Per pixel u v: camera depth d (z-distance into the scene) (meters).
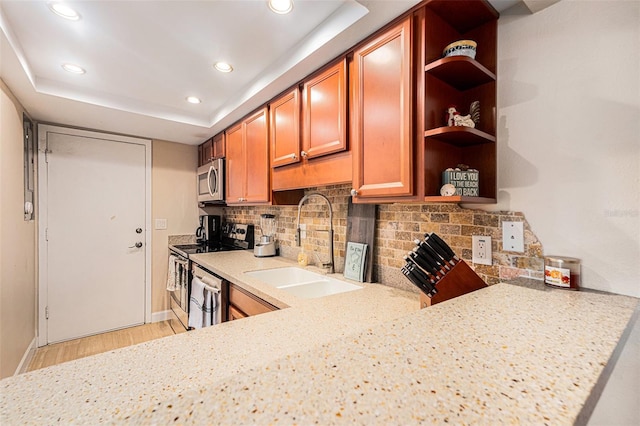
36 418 0.48
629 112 0.92
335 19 1.35
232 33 1.52
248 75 1.97
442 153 1.21
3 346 1.85
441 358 0.50
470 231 1.27
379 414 0.35
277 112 2.00
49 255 2.72
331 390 0.39
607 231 0.96
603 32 0.97
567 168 1.04
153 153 3.29
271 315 1.14
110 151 3.03
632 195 0.91
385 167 1.26
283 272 2.11
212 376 0.68
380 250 1.66
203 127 2.80
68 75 1.97
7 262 1.91
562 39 1.05
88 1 1.28
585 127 1.00
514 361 0.50
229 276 1.89
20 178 2.20
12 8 1.32
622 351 0.60
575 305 0.81
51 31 1.49
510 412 0.36
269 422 0.33
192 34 1.52
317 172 1.68
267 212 2.81
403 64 1.19
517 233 1.14
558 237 1.05
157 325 3.20
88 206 2.92
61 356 2.51
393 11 1.19
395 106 1.22
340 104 1.50
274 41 1.58
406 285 1.51
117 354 0.77
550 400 0.39
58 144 2.75
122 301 3.10
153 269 3.28
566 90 1.04
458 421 0.34
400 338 0.58
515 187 1.15
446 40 1.22
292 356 0.49
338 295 1.42
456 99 1.27
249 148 2.34
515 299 0.87
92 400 0.55
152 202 3.29
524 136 1.13
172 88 2.18
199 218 3.61
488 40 1.22
